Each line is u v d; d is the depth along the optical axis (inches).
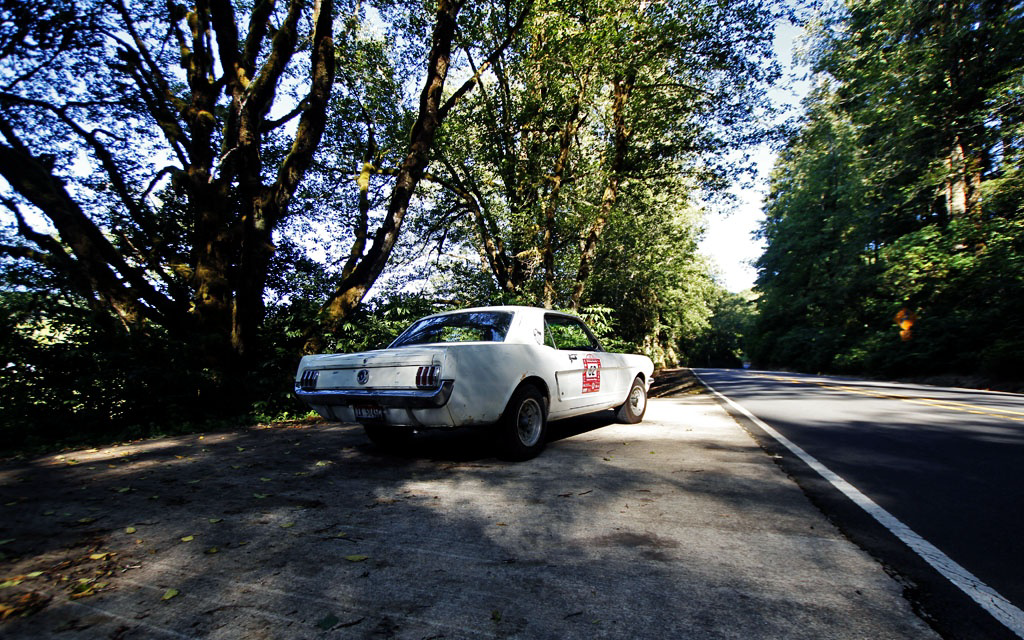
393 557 97.6
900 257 777.6
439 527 114.4
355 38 547.2
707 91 606.9
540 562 94.7
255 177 368.5
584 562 94.6
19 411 255.0
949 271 715.4
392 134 592.4
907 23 757.3
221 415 312.2
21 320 278.4
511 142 620.7
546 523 116.6
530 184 593.6
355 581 87.1
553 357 206.5
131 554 100.3
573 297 622.5
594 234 625.3
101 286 341.1
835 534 108.5
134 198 495.5
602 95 633.6
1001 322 615.8
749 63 560.7
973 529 111.6
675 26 514.0
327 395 184.7
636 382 284.8
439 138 581.9
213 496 141.6
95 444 243.1
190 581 87.7
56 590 85.0
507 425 179.6
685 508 126.7
